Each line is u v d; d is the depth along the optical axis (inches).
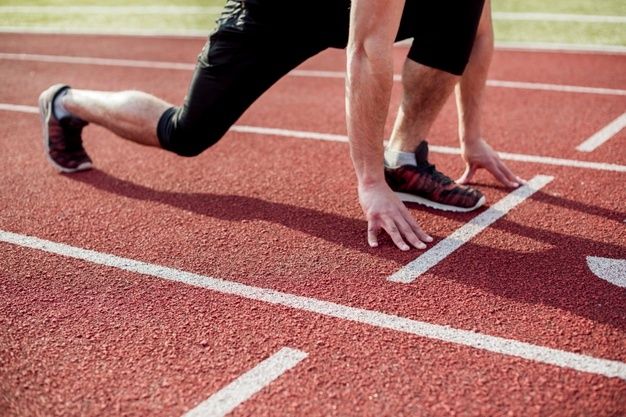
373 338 105.7
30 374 100.3
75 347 106.4
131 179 175.3
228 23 133.0
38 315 116.0
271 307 115.2
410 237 131.1
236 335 107.8
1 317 115.7
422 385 94.7
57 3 511.2
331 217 148.3
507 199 154.6
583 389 92.8
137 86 285.0
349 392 93.8
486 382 94.8
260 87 138.6
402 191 152.2
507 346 102.6
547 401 90.7
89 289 123.9
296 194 161.9
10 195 168.4
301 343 105.0
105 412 91.9
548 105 232.7
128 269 130.4
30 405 93.7
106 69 319.9
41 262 134.6
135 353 104.3
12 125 230.1
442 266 126.0
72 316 115.3
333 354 102.1
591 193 157.3
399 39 137.3
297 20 130.0
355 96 122.3
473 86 151.9
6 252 139.3
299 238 139.3
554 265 125.6
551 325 107.4
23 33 422.3
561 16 366.9
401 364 99.3
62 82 296.4
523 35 338.0
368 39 116.3
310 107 242.5
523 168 175.3
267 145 201.0
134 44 377.4
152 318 113.6
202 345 105.6
